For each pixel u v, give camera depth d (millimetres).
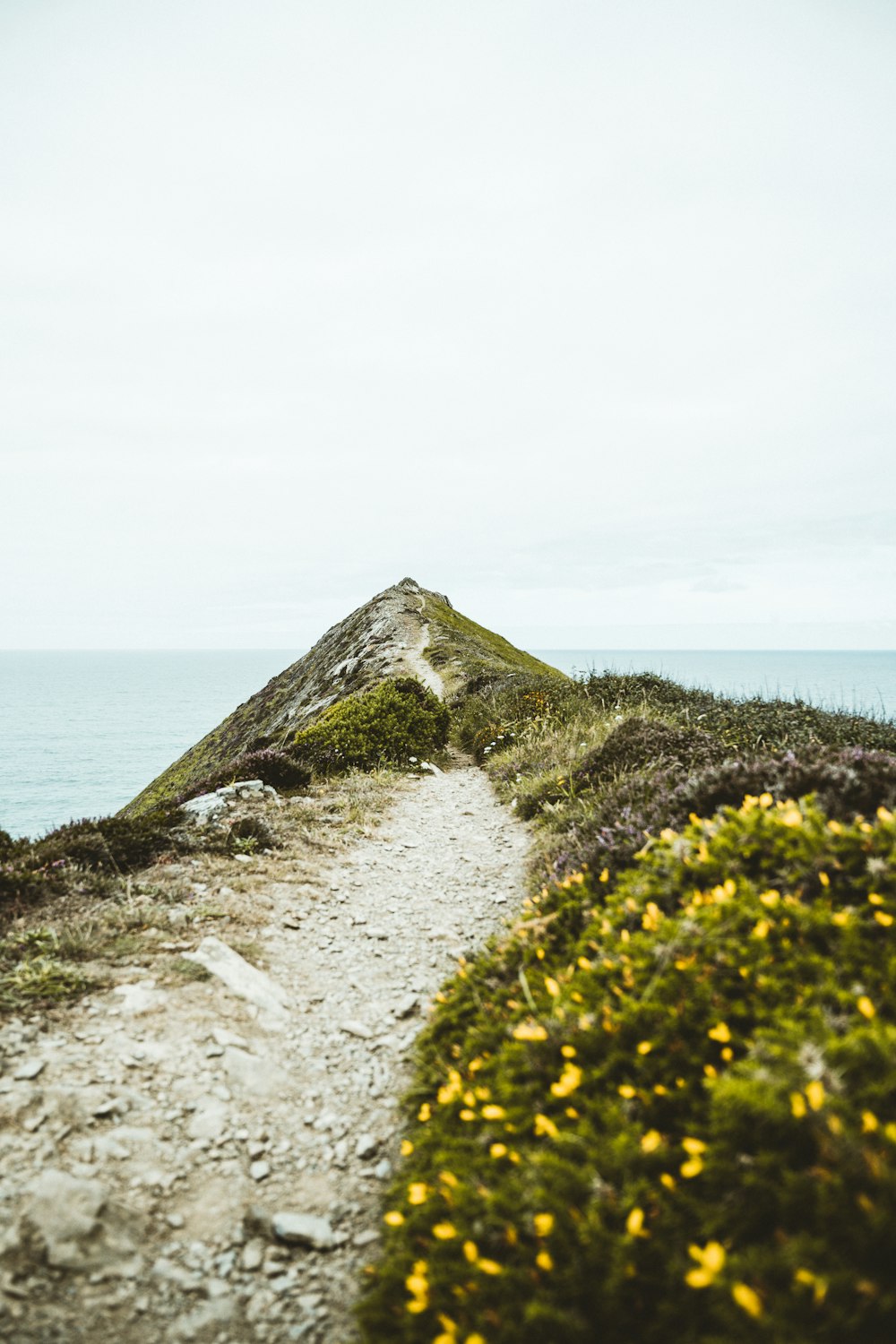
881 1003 2520
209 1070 3812
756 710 11266
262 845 7785
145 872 6824
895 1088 2098
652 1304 2037
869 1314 1679
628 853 5113
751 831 3801
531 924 4434
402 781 12297
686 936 3158
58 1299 2426
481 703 19016
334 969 5270
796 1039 2406
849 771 4426
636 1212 2102
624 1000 3016
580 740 11805
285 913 6145
